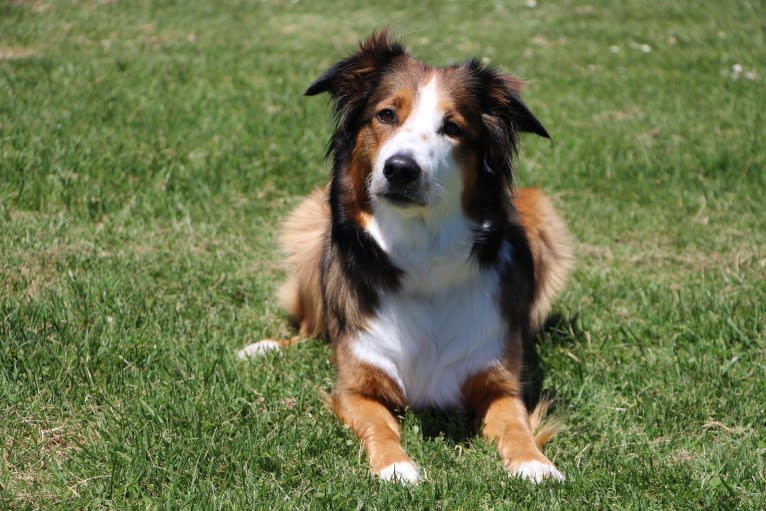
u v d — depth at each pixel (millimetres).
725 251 10750
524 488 5926
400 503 5727
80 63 16594
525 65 19266
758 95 17250
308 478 6098
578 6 25047
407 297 7164
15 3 21469
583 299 9500
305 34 21531
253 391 7324
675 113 16172
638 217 11883
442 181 6691
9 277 8750
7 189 10656
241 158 12562
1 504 5547
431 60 19312
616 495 5996
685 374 7820
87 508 5637
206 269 9656
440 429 7102
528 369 8125
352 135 7223
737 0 25344
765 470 6285
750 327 8641
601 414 7285
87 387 7105
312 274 8680
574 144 14281
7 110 12992
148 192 11242
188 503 5672
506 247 7414
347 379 7195
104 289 8680
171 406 6832
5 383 6871
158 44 19281
